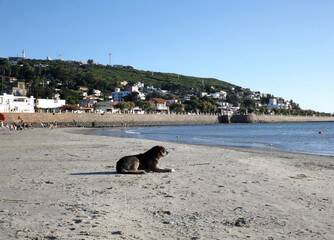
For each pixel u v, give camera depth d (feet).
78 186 31.50
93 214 21.61
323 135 191.21
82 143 98.48
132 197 26.94
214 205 24.76
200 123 536.42
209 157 60.90
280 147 99.50
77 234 17.56
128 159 40.22
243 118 619.26
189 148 81.87
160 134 204.03
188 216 21.70
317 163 55.36
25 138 126.31
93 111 471.21
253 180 36.01
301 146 103.86
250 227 19.57
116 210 22.80
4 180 34.65
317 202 26.16
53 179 35.47
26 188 30.37
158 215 21.83
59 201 25.23
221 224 20.08
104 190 29.66
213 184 33.17
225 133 228.02
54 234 17.49
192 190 30.07
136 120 439.63
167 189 30.37
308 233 18.67
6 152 67.92
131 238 17.16
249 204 25.23
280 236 18.11
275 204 25.32
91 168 44.32
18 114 316.40
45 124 328.70
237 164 50.52
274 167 48.32
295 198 27.48
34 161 52.26
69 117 365.61
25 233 17.61
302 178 38.34
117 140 116.47
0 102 327.26
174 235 17.89
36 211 22.21
